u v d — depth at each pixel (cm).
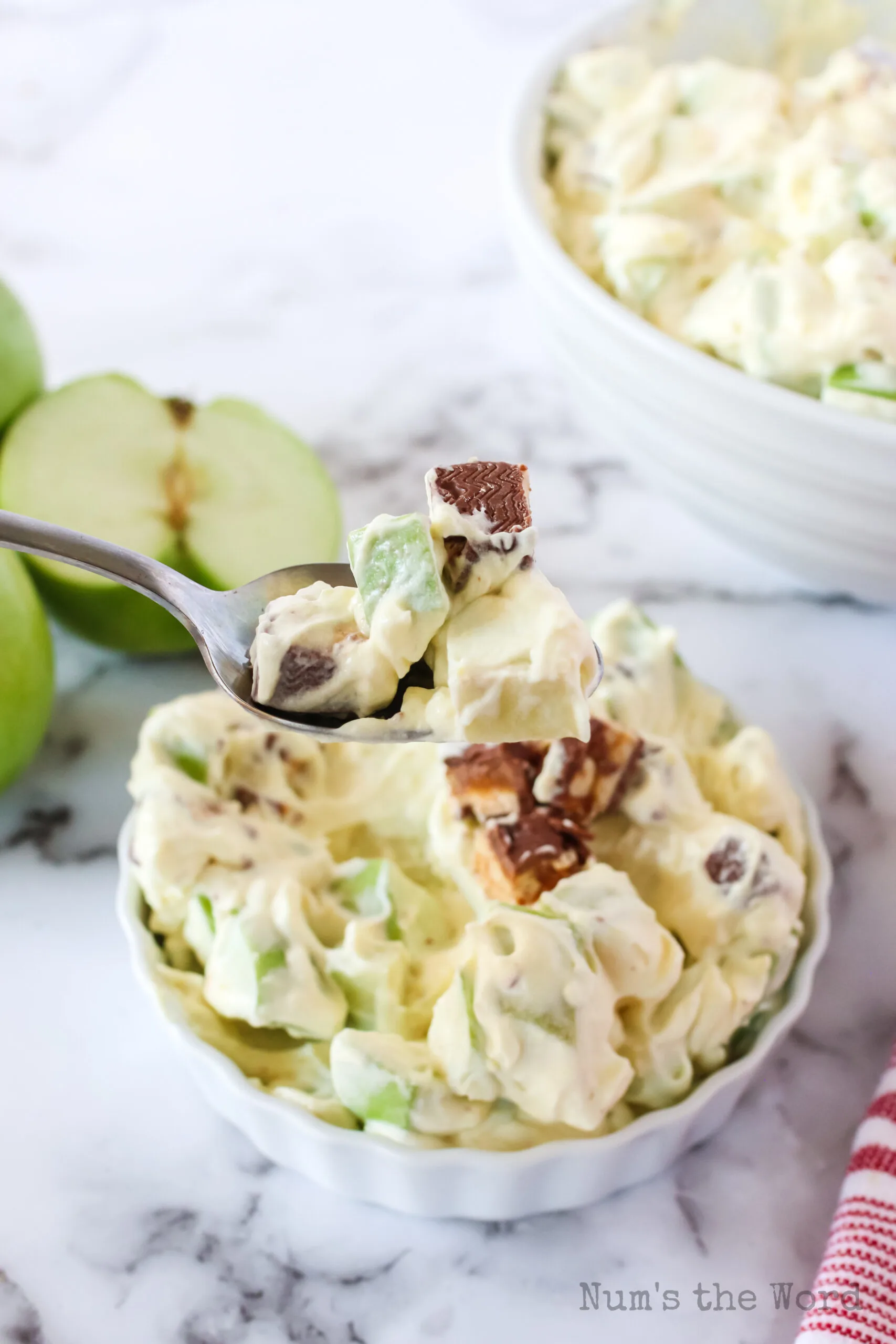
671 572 46
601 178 44
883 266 40
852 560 41
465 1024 34
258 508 43
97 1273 35
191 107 65
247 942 35
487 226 58
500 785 36
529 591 33
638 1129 34
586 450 49
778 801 37
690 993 35
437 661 33
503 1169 34
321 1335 35
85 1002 39
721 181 43
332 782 39
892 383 39
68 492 42
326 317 53
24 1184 36
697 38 47
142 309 53
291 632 34
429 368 51
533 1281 35
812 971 36
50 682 41
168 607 35
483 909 36
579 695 32
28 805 42
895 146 43
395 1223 36
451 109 65
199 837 36
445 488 33
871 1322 33
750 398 38
